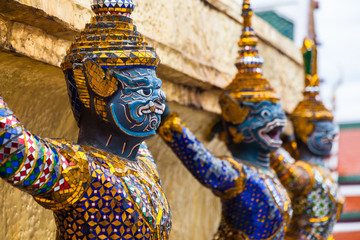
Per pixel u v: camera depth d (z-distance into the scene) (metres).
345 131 9.60
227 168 4.05
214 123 5.26
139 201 2.78
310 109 5.54
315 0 6.56
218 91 4.97
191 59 4.39
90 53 2.78
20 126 2.38
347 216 9.34
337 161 9.43
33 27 3.00
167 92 4.37
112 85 2.79
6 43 2.81
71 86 2.92
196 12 4.58
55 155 2.52
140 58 2.81
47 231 3.70
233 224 4.26
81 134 2.94
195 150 3.92
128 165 2.88
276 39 6.49
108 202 2.71
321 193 5.34
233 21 5.33
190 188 5.39
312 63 5.60
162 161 4.79
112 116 2.81
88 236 2.70
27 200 3.47
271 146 4.31
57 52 3.21
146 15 3.83
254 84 4.32
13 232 3.34
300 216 5.37
